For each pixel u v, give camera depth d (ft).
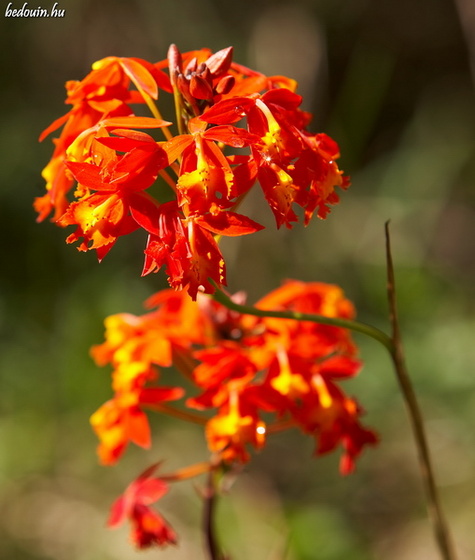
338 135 24.82
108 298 22.61
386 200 26.17
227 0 29.50
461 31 33.22
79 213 7.12
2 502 19.75
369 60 29.81
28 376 21.76
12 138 25.95
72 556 18.83
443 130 28.96
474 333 21.95
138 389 9.40
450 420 20.97
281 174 6.95
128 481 20.58
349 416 9.29
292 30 29.50
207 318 9.52
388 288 8.53
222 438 8.87
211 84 7.64
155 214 7.11
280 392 8.89
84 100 8.09
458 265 26.81
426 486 9.31
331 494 20.24
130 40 28.30
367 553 16.92
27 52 27.58
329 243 25.81
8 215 24.39
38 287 23.49
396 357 8.77
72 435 21.07
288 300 9.82
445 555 9.34
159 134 19.04
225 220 6.94
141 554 18.65
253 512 19.34
